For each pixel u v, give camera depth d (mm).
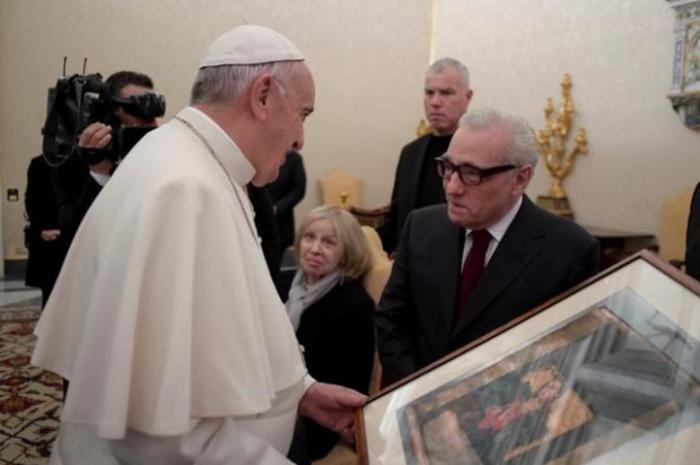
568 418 980
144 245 1033
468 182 1593
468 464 1001
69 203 2197
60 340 1183
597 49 5922
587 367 1053
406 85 8516
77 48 6910
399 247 1950
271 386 1149
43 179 2910
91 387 1046
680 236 4887
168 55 7277
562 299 1235
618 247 5461
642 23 5473
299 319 2289
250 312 1112
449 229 1812
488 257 1726
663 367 964
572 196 6297
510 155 1579
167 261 1049
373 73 8352
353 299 2268
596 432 927
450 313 1725
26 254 6883
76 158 2146
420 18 8461
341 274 2283
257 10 7668
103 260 1079
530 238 1689
